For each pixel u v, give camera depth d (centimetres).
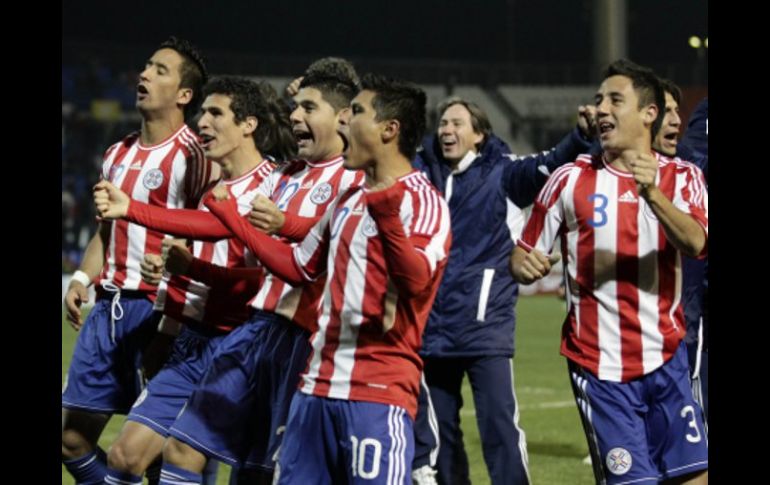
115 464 1575
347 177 1514
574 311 1441
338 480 1265
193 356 1608
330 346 1256
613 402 1409
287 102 1748
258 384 1507
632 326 1411
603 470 1416
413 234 1215
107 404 1759
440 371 1883
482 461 2381
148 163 1730
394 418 1234
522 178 1809
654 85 1427
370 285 1233
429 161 1931
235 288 1575
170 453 1496
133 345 1739
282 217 1392
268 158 1670
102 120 9462
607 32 6675
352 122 1252
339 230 1265
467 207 1869
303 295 1484
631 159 1427
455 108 1895
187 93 1741
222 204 1367
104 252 1805
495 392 1833
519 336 5150
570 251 1443
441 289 1852
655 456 1434
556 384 3619
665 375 1414
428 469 1862
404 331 1244
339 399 1243
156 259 1570
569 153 1734
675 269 1419
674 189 1416
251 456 1531
